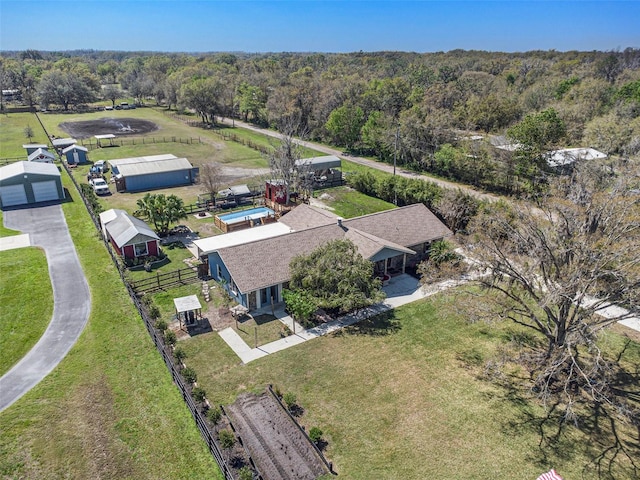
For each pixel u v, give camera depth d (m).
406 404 20.20
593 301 27.55
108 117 108.50
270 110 95.62
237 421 19.11
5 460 16.88
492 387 21.36
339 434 18.52
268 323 26.53
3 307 27.53
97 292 29.56
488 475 16.72
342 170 63.62
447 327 26.30
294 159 48.31
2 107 115.31
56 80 116.81
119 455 17.22
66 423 18.72
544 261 20.14
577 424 18.39
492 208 33.09
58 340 24.45
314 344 24.55
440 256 31.58
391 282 31.83
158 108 127.25
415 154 64.25
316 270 26.52
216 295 29.75
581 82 86.81
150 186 54.06
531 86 93.94
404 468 16.97
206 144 79.81
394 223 34.91
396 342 24.81
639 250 18.16
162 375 21.81
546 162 49.91
